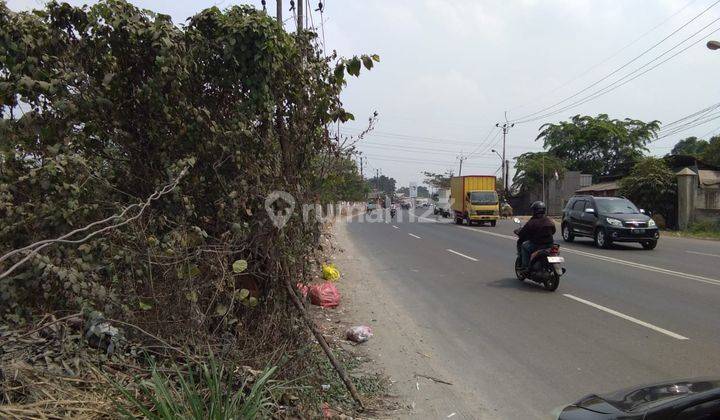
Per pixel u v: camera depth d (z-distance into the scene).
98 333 3.63
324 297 8.36
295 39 4.63
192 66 4.12
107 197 3.93
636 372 5.38
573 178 45.81
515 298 9.18
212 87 4.32
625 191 29.61
